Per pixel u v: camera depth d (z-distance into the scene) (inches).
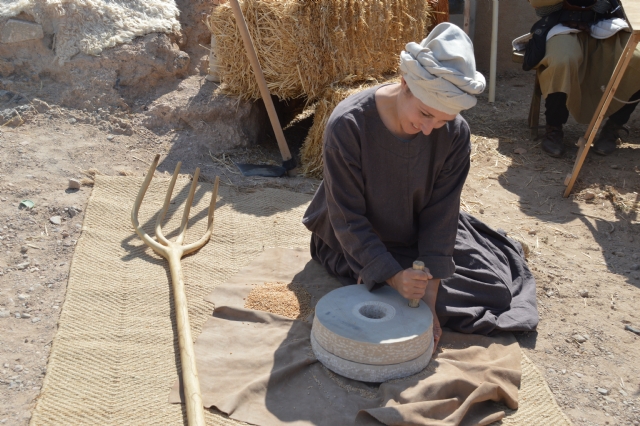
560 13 206.1
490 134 235.1
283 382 100.3
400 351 99.5
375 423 92.3
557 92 205.5
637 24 165.2
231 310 118.0
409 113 93.7
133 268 132.0
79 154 182.5
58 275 128.7
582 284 138.6
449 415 94.0
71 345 106.5
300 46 185.5
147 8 224.7
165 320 116.2
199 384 96.7
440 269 110.0
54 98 204.1
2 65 208.1
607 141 215.3
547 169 205.2
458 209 111.1
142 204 160.4
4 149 177.2
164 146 197.2
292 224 158.2
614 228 167.2
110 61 209.6
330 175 105.2
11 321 113.7
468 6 284.0
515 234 162.7
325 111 189.2
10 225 144.4
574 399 103.7
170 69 218.5
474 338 115.1
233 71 202.1
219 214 159.9
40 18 209.3
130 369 102.3
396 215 112.0
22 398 95.7
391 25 207.3
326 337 103.0
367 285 109.0
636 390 106.3
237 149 206.8
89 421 91.0
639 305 131.3
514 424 95.7
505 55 309.9
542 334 120.5
